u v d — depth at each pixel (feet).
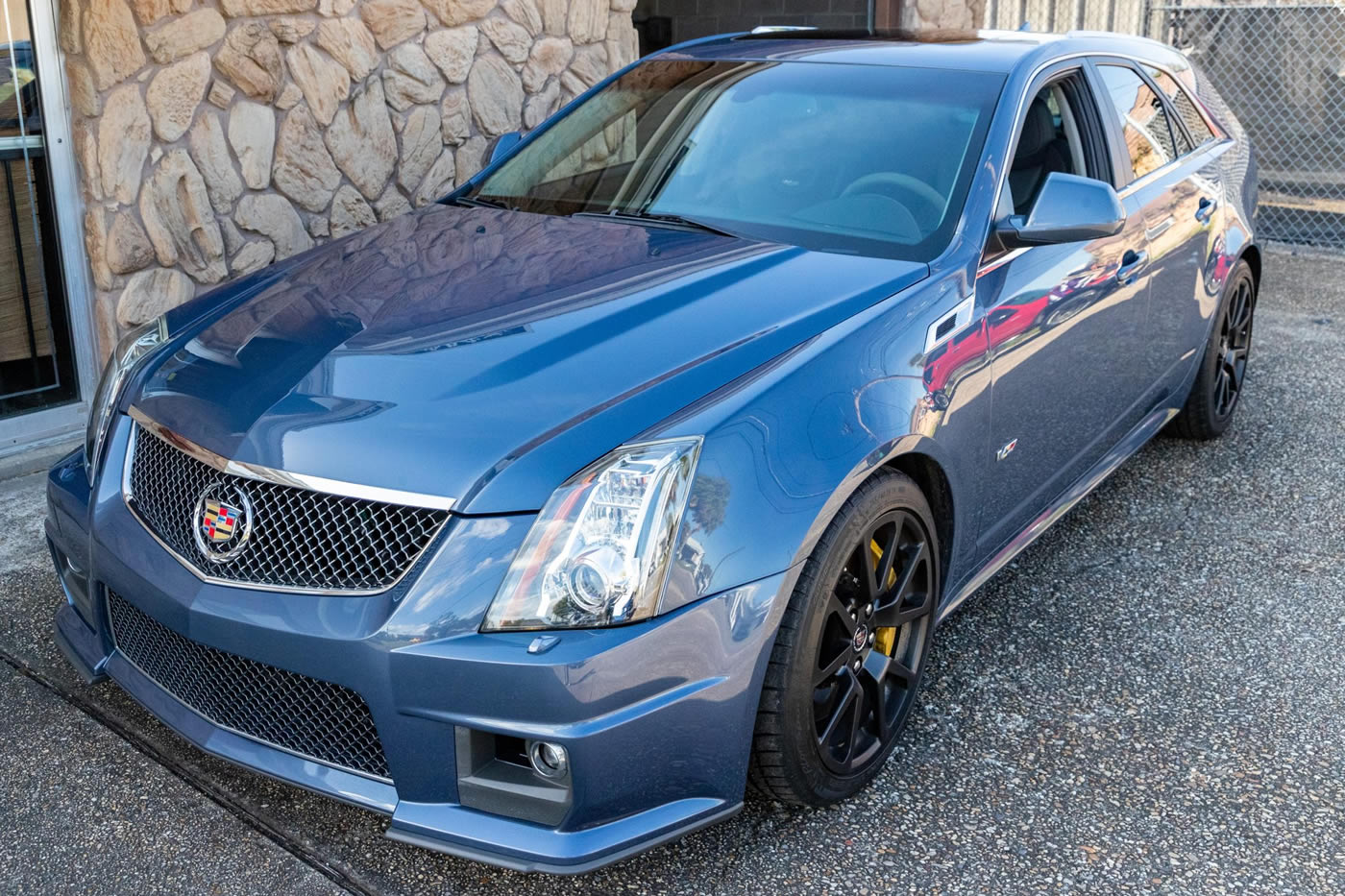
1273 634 11.06
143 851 7.91
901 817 8.42
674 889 7.69
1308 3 28.43
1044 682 10.20
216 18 14.48
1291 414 16.90
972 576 10.09
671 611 6.81
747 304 8.32
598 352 7.66
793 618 7.41
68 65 13.47
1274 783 8.89
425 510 6.83
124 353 9.12
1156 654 10.68
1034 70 11.09
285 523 7.13
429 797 7.04
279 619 6.97
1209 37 29.89
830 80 11.24
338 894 7.57
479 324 8.13
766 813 8.43
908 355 8.34
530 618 6.64
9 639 10.42
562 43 19.07
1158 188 12.64
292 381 7.68
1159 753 9.23
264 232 15.58
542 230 10.05
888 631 8.87
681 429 7.05
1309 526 13.37
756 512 7.11
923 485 8.93
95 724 9.26
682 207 10.30
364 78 16.31
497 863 6.89
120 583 7.83
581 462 6.84
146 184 14.24
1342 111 28.37
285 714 7.39
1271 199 29.45
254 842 8.02
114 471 8.27
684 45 13.34
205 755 8.95
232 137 14.96
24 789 8.48
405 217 11.03
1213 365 14.83
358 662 6.78
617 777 6.82
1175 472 14.89
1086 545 12.89
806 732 7.73
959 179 9.84
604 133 11.68
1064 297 10.23
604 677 6.61
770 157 10.50
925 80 10.96
